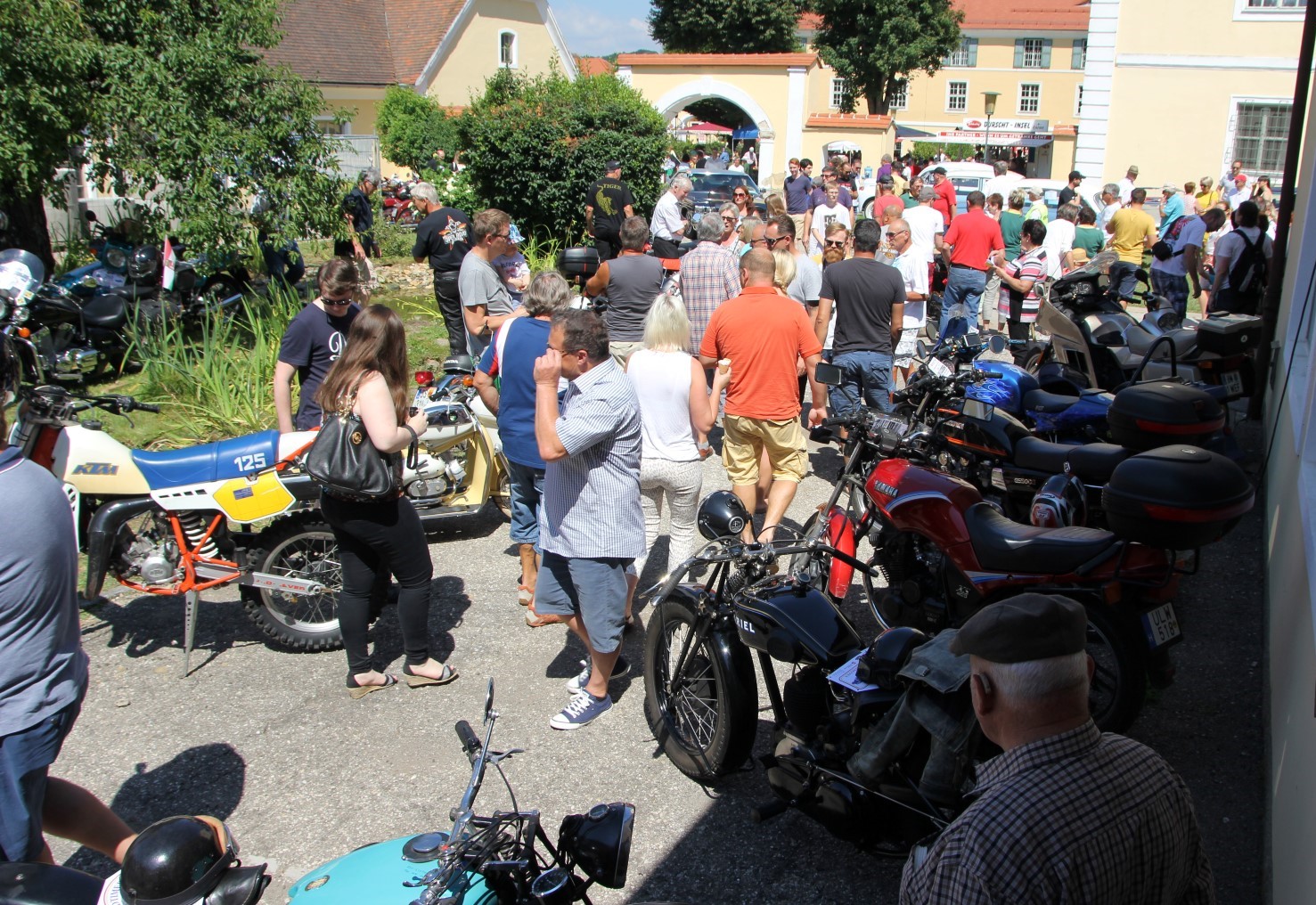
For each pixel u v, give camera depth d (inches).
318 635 196.4
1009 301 454.6
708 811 149.9
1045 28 2277.3
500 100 738.8
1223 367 267.7
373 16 1471.5
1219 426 197.8
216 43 421.4
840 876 136.3
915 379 240.1
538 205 633.6
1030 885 67.4
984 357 415.5
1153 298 392.8
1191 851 74.2
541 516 169.2
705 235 292.5
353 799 152.9
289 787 155.8
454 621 210.1
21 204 464.4
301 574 195.5
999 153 2124.8
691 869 137.6
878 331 269.1
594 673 170.1
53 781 121.0
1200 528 139.6
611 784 156.3
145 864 82.8
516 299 297.4
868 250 268.1
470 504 246.4
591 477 159.8
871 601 195.2
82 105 394.6
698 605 152.4
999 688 72.7
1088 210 510.0
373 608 188.7
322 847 142.5
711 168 1032.2
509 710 176.6
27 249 471.8
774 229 305.6
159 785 156.0
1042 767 71.0
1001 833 68.8
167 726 171.6
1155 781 72.6
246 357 347.6
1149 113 799.1
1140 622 152.1
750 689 147.5
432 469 238.5
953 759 112.5
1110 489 145.8
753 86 1195.3
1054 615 72.1
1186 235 469.7
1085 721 72.4
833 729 132.0
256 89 431.8
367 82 1362.0
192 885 83.7
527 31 1551.4
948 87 2357.3
